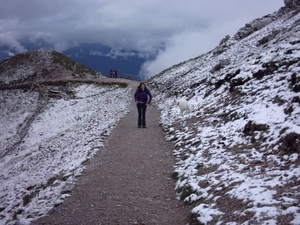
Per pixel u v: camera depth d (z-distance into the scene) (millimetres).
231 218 5172
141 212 6625
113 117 19531
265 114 8914
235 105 11773
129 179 8617
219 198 6047
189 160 9117
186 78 27516
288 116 8078
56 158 14828
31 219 6852
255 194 5492
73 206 7164
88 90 49469
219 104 13523
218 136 10008
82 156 11523
